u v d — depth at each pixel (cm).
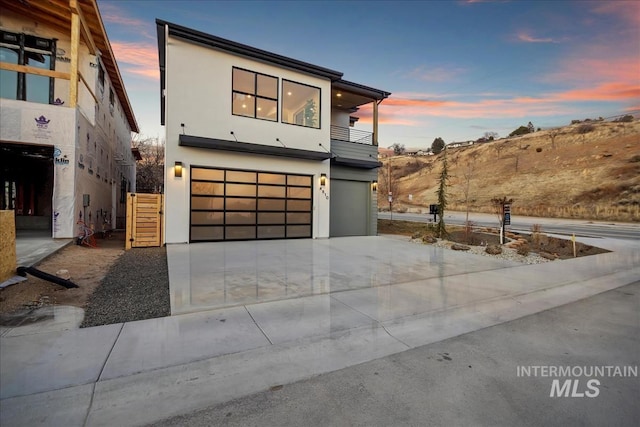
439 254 920
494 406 233
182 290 505
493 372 284
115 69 1398
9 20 977
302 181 1238
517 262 823
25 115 827
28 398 222
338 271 676
